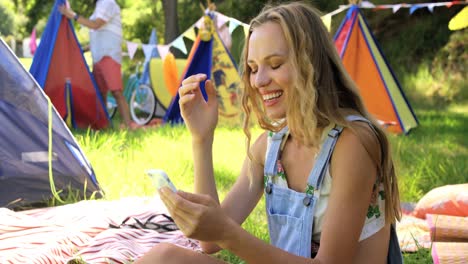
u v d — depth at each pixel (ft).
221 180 16.22
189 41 53.52
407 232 12.21
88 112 24.40
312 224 6.36
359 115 6.36
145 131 23.90
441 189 13.26
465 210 12.67
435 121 30.76
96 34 25.26
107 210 11.88
